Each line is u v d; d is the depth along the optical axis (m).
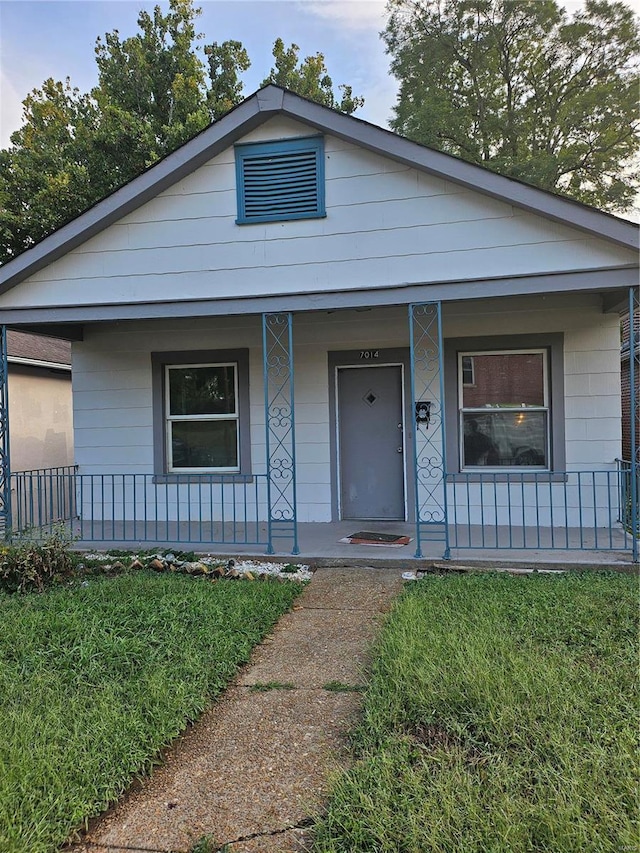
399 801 2.40
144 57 18.88
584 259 5.98
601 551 6.18
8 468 7.23
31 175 17.86
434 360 7.83
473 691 3.16
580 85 18.55
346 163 6.62
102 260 7.12
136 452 8.70
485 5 18.70
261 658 4.05
